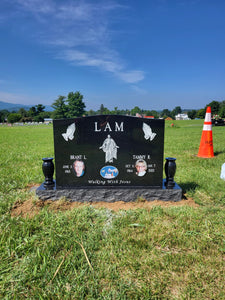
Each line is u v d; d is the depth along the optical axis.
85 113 122.94
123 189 3.94
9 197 4.13
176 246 2.68
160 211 3.52
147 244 2.67
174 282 2.13
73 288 2.03
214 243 2.73
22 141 15.31
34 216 3.35
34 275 2.17
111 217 3.39
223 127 30.97
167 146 11.39
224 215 3.43
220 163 6.94
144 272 2.26
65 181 3.95
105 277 2.19
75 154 3.88
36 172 5.98
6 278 2.16
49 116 145.25
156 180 3.99
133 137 3.88
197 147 10.94
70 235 2.88
